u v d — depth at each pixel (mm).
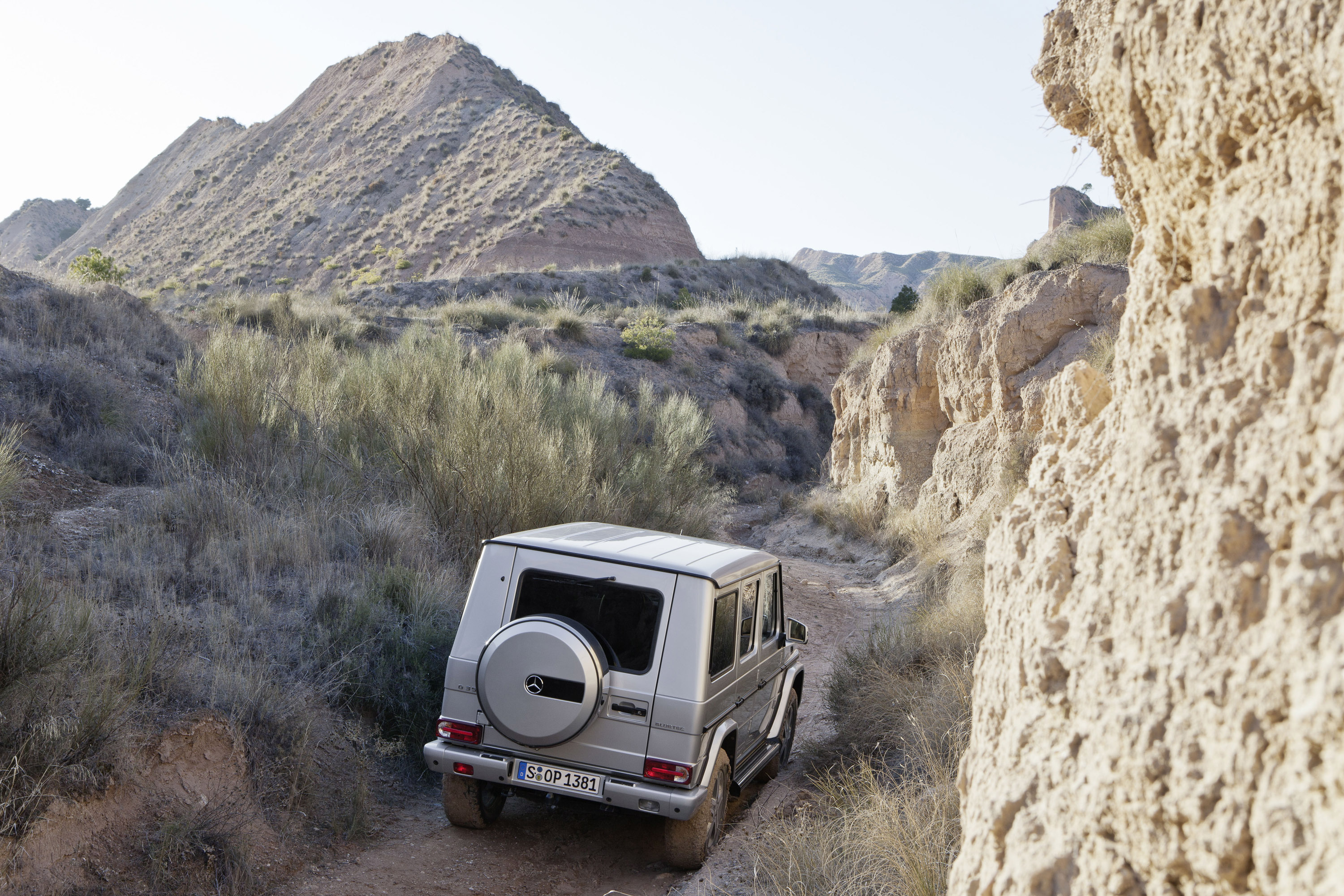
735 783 6059
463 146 96312
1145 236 2514
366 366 14438
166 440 11992
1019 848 1924
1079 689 1893
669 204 87375
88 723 4406
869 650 8297
